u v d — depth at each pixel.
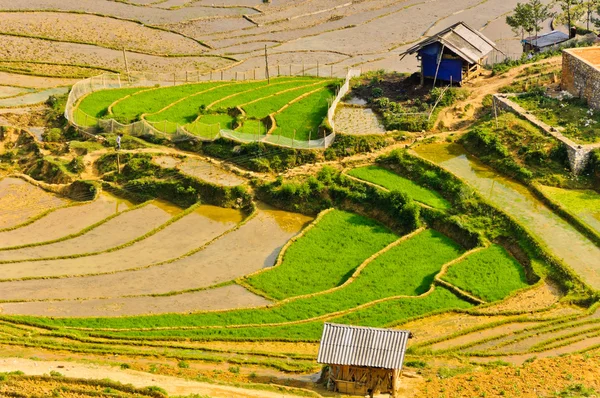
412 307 85.69
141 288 93.31
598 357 75.94
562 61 121.31
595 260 91.12
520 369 73.62
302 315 86.19
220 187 110.44
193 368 76.62
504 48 156.25
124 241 103.06
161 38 167.50
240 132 120.50
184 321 85.69
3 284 94.19
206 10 182.25
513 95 121.00
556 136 108.69
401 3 186.62
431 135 117.38
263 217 107.25
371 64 153.62
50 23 170.00
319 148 115.81
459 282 89.62
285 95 134.25
